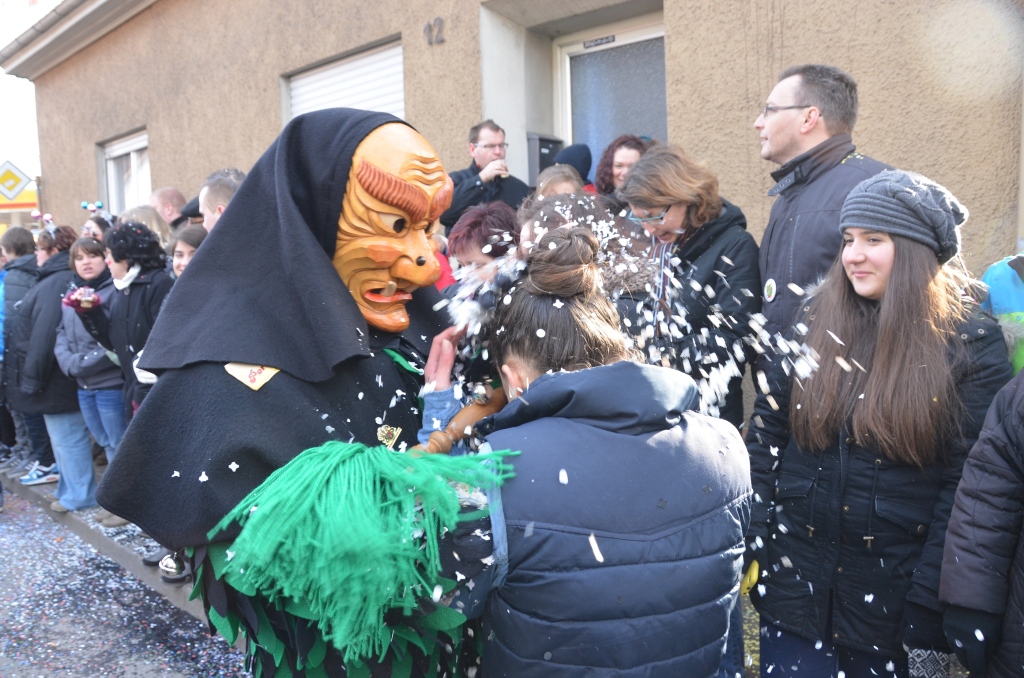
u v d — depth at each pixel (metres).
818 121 2.25
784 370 1.87
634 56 4.52
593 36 4.66
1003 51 2.74
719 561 1.16
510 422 1.21
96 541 4.11
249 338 1.25
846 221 1.70
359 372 1.36
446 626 1.12
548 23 4.62
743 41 3.39
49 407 4.35
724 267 2.38
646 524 1.10
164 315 1.30
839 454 1.70
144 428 1.25
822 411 1.69
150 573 3.63
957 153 2.88
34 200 8.09
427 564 1.08
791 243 2.21
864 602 1.68
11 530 4.43
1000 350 1.65
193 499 1.18
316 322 1.24
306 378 1.26
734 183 3.49
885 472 1.65
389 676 1.26
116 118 8.30
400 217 1.31
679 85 3.64
